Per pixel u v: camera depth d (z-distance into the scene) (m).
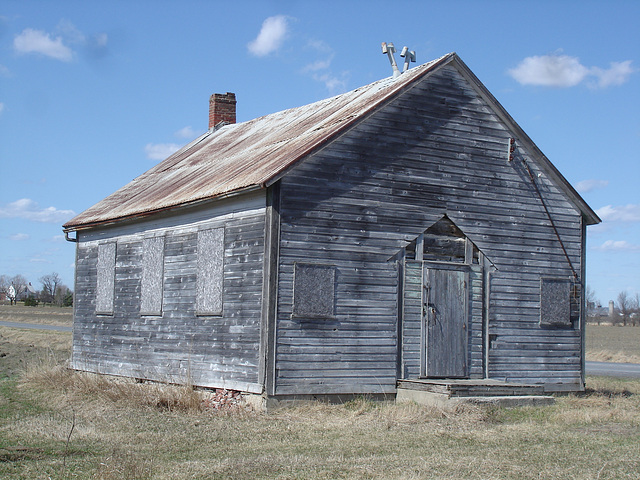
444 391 15.37
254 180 15.55
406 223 17.00
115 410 15.77
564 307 18.97
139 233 20.67
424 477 9.62
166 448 11.89
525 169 18.75
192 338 17.89
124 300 21.03
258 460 10.68
